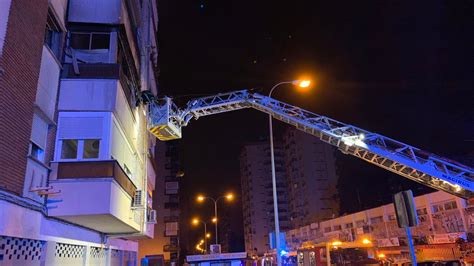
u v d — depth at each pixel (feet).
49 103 35.40
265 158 407.85
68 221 38.93
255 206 392.06
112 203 36.83
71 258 41.63
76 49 40.88
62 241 37.88
